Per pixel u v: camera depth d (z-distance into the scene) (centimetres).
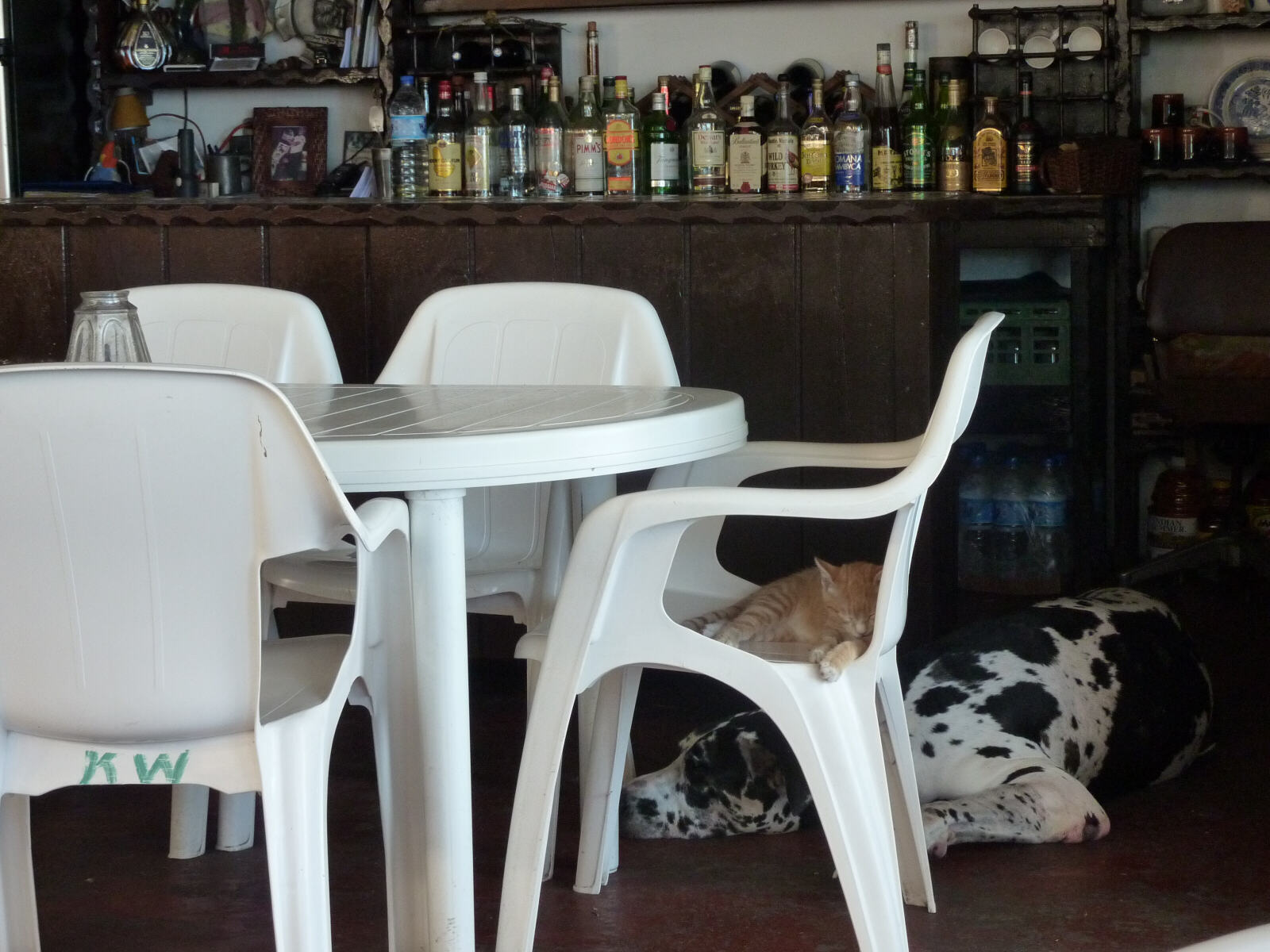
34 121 400
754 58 414
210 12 422
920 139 385
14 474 123
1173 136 394
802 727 154
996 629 238
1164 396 371
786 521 295
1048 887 198
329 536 127
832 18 409
